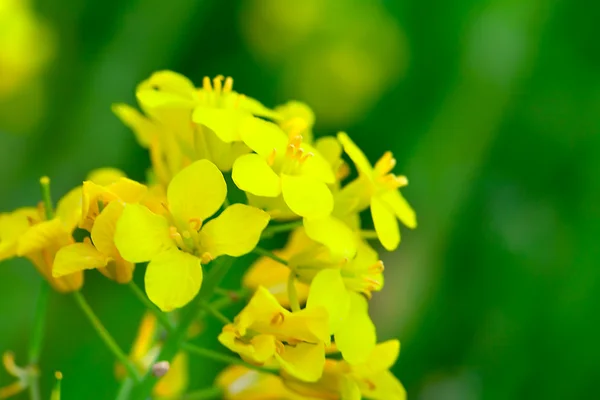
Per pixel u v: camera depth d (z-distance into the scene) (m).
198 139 0.23
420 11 0.37
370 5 0.40
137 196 0.23
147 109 0.24
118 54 0.33
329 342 0.22
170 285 0.22
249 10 0.36
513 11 0.35
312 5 0.38
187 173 0.23
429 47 0.36
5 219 0.24
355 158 0.24
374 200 0.23
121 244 0.22
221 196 0.23
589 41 0.34
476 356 0.31
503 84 0.34
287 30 0.38
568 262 0.31
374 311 0.33
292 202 0.23
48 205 0.23
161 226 0.23
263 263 0.24
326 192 0.23
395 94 0.36
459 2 0.36
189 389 0.29
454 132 0.34
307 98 0.37
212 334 0.30
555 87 0.35
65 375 0.30
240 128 0.23
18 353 0.30
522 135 0.34
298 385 0.24
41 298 0.24
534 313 0.31
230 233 0.23
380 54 0.39
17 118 0.32
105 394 0.30
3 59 0.32
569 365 0.30
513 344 0.31
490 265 0.32
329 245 0.23
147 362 0.25
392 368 0.31
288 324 0.23
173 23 0.33
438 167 0.33
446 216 0.33
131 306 0.30
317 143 0.25
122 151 0.32
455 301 0.32
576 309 0.31
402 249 0.33
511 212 0.33
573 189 0.33
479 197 0.33
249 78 0.36
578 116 0.34
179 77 0.24
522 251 0.32
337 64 0.38
